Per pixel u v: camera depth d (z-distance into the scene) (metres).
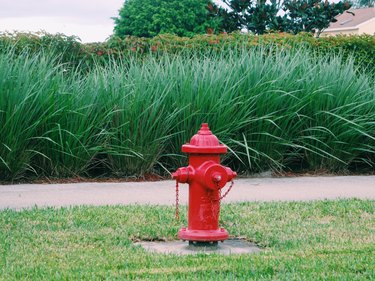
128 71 12.02
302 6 19.70
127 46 14.15
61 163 10.91
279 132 11.80
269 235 7.04
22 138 10.51
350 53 14.93
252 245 6.82
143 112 11.01
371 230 7.30
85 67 13.53
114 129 11.05
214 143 6.56
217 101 11.33
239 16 20.08
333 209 8.34
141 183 10.67
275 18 19.67
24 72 10.79
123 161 11.14
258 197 9.45
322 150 11.87
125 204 8.68
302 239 6.86
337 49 15.01
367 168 12.74
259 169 11.78
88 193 9.63
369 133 12.30
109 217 7.70
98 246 6.54
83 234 6.93
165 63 12.05
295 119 11.98
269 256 6.14
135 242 6.90
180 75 11.62
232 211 8.16
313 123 12.08
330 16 20.05
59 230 7.10
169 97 11.37
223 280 5.35
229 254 6.29
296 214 8.05
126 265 5.83
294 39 14.79
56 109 10.74
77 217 7.66
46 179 10.84
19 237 6.77
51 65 11.36
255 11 19.72
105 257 6.09
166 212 8.03
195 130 11.30
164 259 6.04
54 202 8.88
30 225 7.26
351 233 7.14
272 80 11.79
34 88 10.70
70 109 10.77
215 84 11.48
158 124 11.13
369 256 6.14
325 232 7.18
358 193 9.91
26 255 6.11
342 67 13.10
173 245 6.80
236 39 14.50
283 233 7.12
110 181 10.95
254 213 8.06
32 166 10.88
